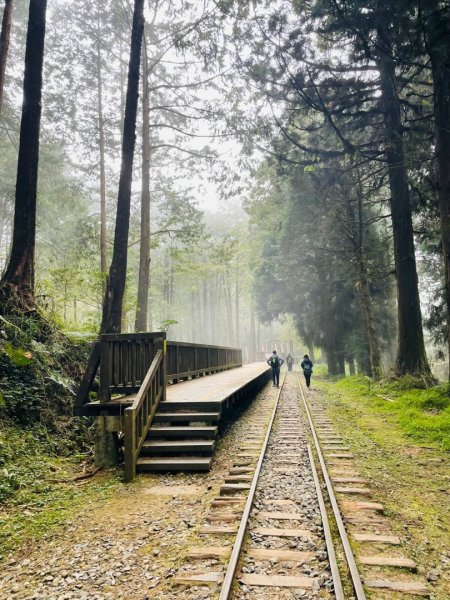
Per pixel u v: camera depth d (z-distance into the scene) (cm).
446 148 1272
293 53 1538
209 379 1420
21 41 2156
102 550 430
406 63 1338
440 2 1066
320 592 340
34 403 879
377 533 456
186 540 441
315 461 747
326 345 2983
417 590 345
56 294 1459
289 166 1912
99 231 2155
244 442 885
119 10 1972
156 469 686
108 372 786
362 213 2486
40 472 689
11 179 2548
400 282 1692
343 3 1277
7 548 446
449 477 671
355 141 1909
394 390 1550
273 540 432
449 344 1298
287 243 2648
